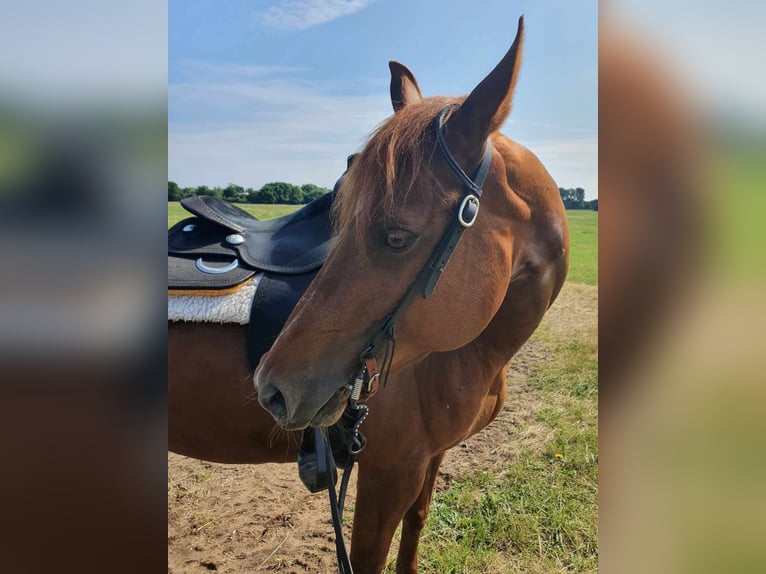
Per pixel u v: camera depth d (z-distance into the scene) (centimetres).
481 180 114
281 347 115
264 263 155
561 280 143
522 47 107
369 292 111
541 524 250
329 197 164
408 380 142
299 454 152
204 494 278
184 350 153
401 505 150
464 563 226
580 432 340
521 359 492
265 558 230
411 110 117
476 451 320
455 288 114
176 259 159
